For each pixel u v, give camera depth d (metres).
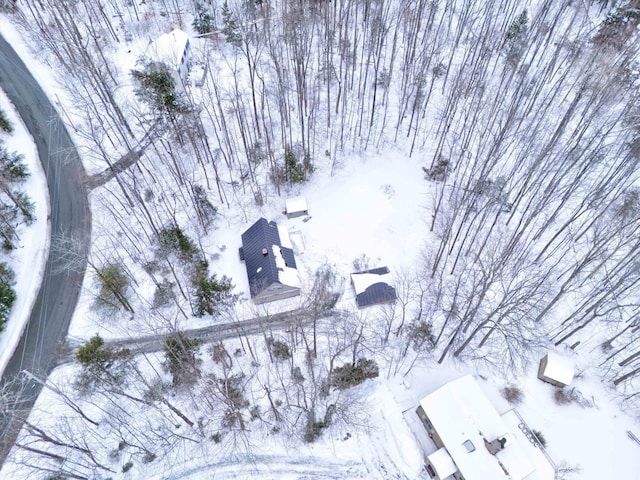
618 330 50.56
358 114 69.69
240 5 79.56
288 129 67.44
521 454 39.91
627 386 47.72
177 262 55.66
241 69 72.69
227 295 52.53
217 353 48.66
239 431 45.03
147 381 47.16
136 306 52.88
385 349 49.88
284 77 69.44
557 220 57.88
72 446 39.69
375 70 66.00
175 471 43.47
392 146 67.19
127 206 60.16
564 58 69.31
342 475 43.16
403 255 57.22
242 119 65.94
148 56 67.44
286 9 71.88
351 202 62.03
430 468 42.22
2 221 54.75
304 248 57.56
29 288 53.72
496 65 74.38
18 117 67.12
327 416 44.72
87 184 61.91
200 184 62.66
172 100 59.19
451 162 64.44
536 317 52.09
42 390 46.66
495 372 48.44
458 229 55.19
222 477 43.19
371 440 44.62
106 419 44.81
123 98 68.38
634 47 71.19
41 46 74.19
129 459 43.66
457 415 41.72
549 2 72.56
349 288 54.72
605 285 48.66
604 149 60.91
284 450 44.47
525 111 67.25
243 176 63.25
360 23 79.19
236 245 58.34
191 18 80.31
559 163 60.41
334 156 65.38
